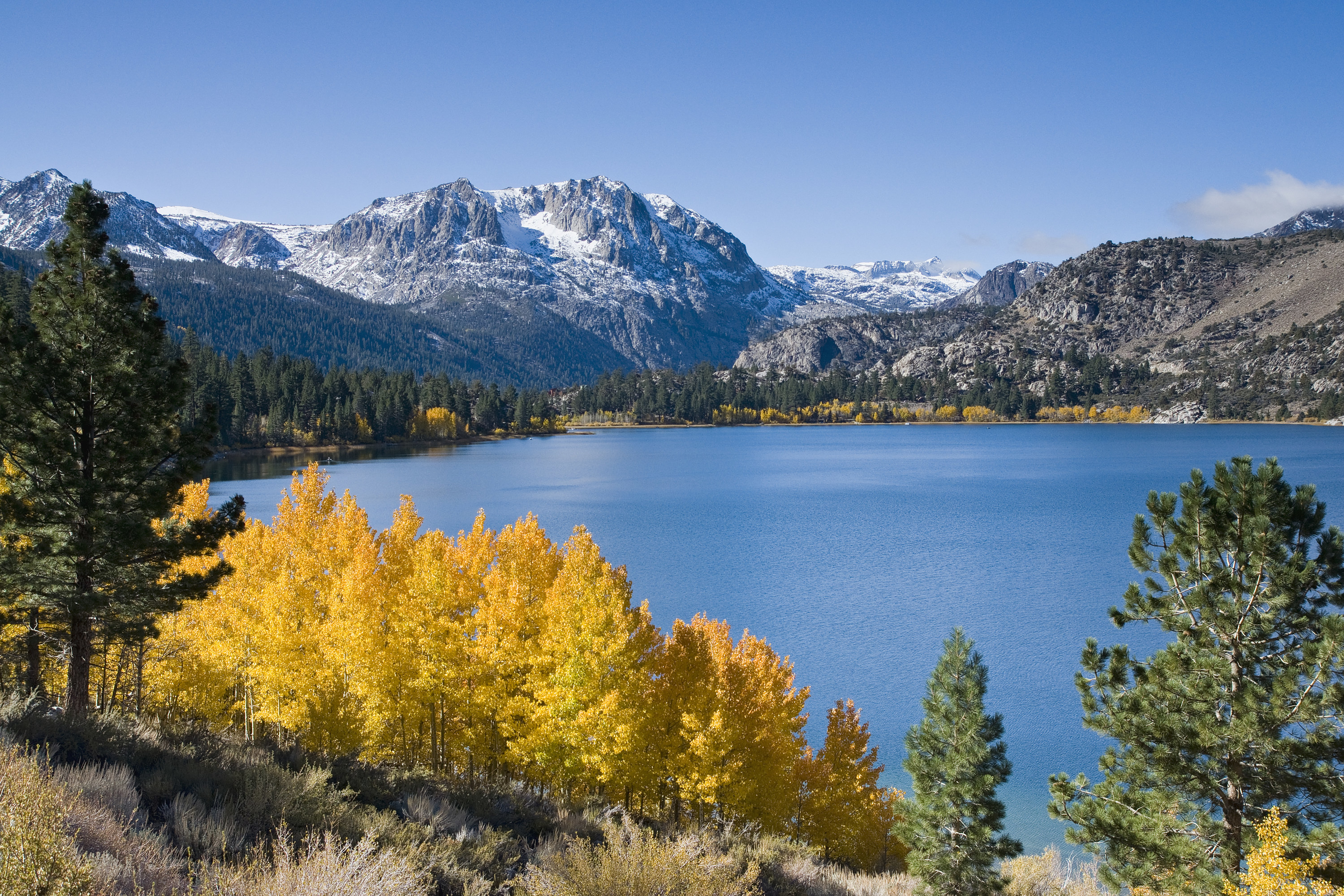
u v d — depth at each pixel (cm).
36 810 778
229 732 2295
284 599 2542
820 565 7962
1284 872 1379
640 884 1134
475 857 1267
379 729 2416
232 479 14025
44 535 1928
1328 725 1594
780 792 2522
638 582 7219
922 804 2259
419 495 12812
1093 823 1834
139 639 2127
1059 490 14438
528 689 2416
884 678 4706
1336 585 1666
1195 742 1680
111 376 1983
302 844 1040
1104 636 5462
